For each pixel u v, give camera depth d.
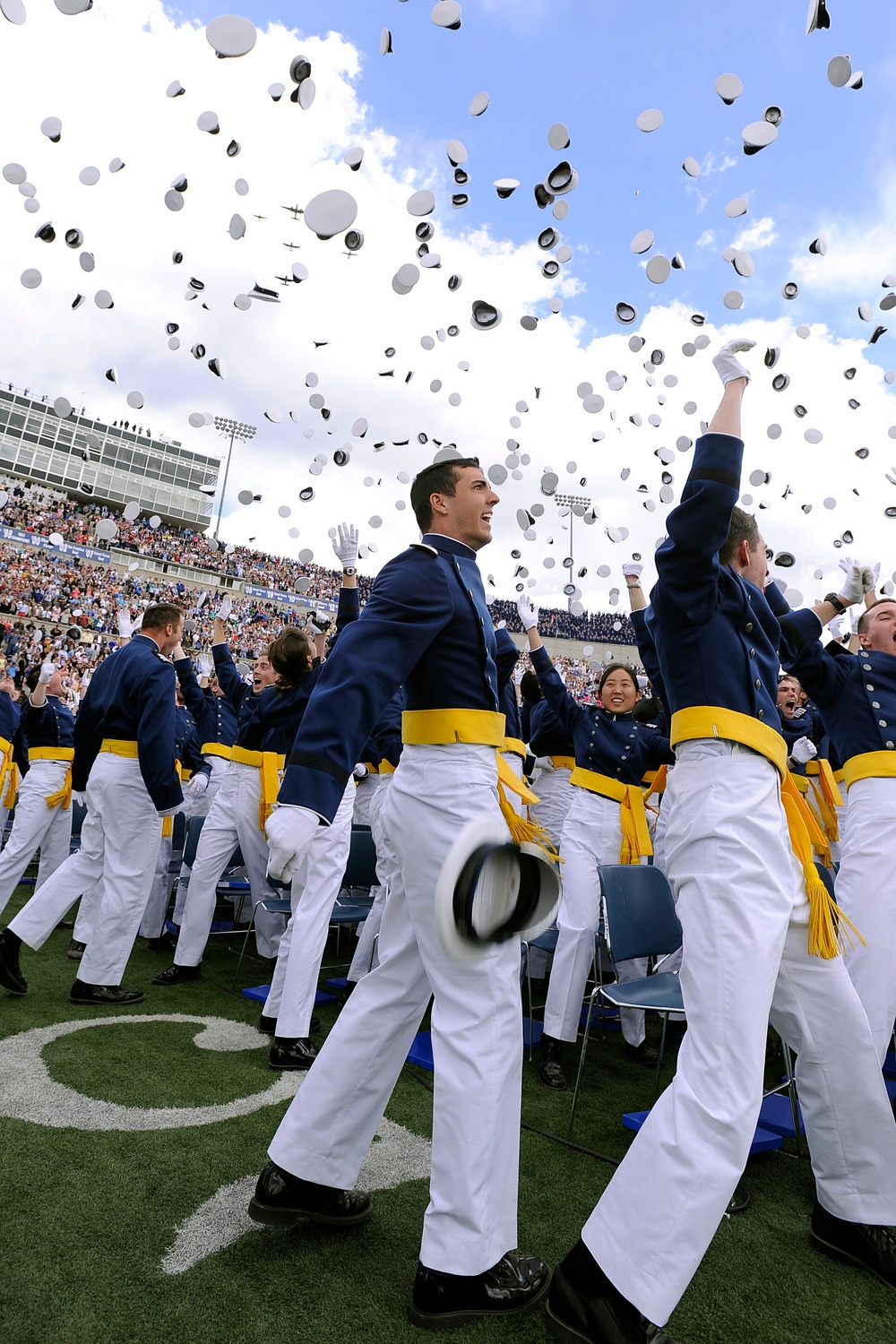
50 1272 1.50
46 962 4.21
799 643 2.61
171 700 3.50
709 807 1.56
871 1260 1.71
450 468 1.98
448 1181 1.48
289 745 4.15
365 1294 1.52
